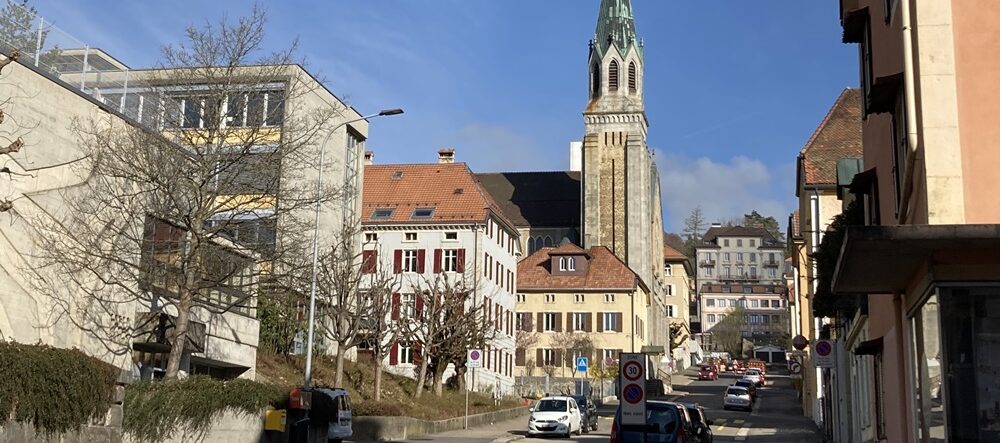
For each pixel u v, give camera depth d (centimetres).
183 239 2761
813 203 3934
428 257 6556
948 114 1243
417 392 4556
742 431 4053
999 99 1242
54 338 2598
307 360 2961
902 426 1452
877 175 1931
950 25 1263
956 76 1254
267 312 4219
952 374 1122
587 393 7150
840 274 1317
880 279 1353
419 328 4719
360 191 5450
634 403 1606
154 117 2877
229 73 2788
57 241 2594
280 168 2833
